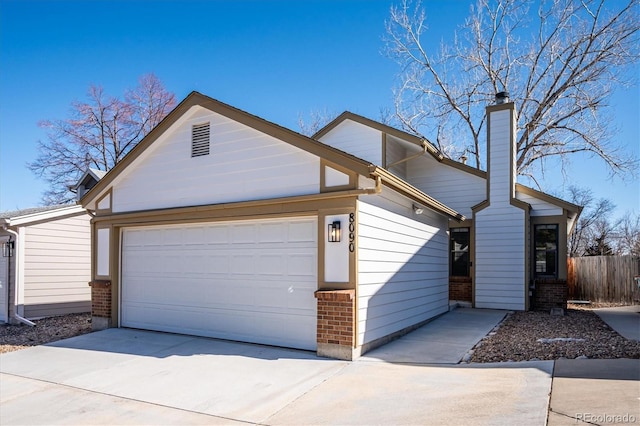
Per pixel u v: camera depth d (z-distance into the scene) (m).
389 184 7.47
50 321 11.89
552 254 13.48
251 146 8.34
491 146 13.69
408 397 5.27
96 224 10.64
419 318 9.96
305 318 7.65
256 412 5.11
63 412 5.42
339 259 7.17
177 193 9.29
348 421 4.68
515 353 7.11
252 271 8.30
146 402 5.60
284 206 7.80
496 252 13.34
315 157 7.57
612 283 16.28
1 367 7.41
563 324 10.08
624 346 7.04
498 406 4.74
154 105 29.67
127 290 10.14
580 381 5.30
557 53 20.75
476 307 13.43
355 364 6.73
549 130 21.36
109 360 7.49
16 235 12.02
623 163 20.16
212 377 6.39
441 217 11.95
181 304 9.23
